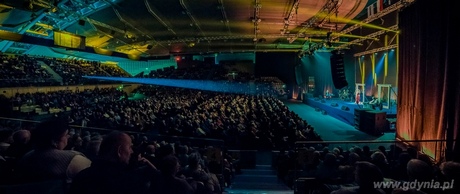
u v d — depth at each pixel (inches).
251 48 1612.9
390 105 862.5
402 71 489.4
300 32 1035.9
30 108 739.4
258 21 879.7
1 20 810.2
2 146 184.9
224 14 870.4
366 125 684.1
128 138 91.9
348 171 183.0
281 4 716.0
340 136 647.1
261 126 563.8
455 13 331.9
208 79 1797.5
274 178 360.8
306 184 193.2
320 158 285.6
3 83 893.2
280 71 1838.1
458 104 328.8
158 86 1748.3
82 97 999.0
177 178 126.1
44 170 98.7
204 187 163.9
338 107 1014.4
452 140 305.4
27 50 1317.7
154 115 702.5
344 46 1176.2
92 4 910.4
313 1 671.8
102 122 560.7
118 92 1309.1
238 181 346.6
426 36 399.2
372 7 727.7
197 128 501.4
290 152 338.6
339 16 802.2
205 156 293.1
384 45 882.8
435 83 374.9
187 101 1037.8
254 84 1745.8
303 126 571.5
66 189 99.8
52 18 994.1
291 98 1809.8
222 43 1419.8
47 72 1256.2
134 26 1090.7
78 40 799.1
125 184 84.4
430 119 386.6
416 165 141.0
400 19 497.0
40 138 102.7
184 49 1647.4
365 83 1066.7
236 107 832.3
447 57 341.7
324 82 1422.2
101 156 87.9
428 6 390.6
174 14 914.1
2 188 98.1
